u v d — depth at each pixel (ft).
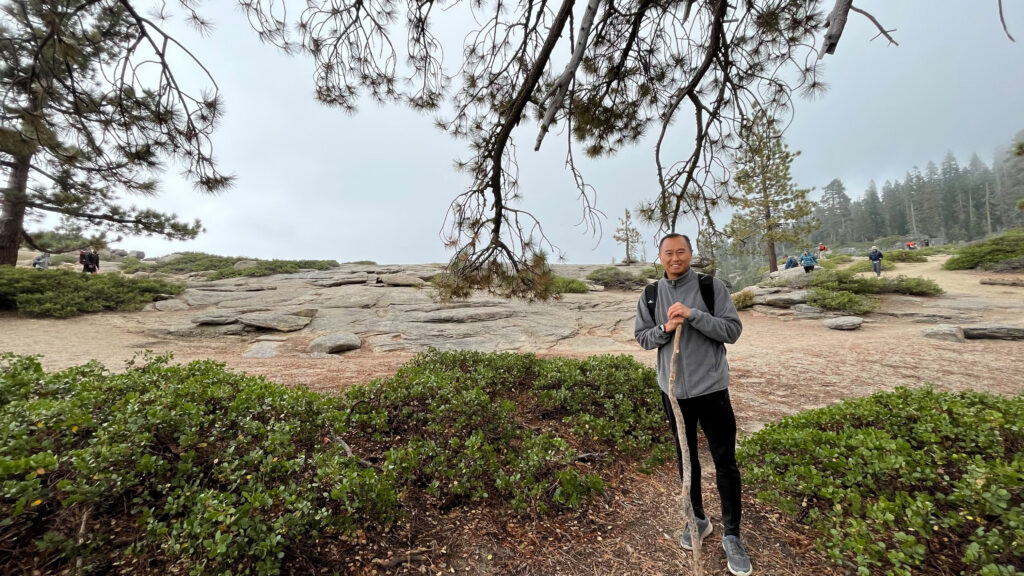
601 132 12.80
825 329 39.60
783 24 10.01
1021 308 38.86
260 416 9.42
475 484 8.95
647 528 8.55
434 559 7.17
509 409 11.83
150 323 35.55
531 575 7.04
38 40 11.71
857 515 7.18
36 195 30.42
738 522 7.25
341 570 6.53
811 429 10.53
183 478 7.03
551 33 9.31
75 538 5.67
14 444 6.05
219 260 74.13
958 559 6.15
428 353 19.44
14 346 25.38
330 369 22.81
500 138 11.21
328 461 7.55
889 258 79.36
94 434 7.18
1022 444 8.24
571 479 8.86
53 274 38.50
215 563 5.50
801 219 73.26
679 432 5.40
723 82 11.32
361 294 48.96
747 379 21.36
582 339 37.58
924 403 10.75
